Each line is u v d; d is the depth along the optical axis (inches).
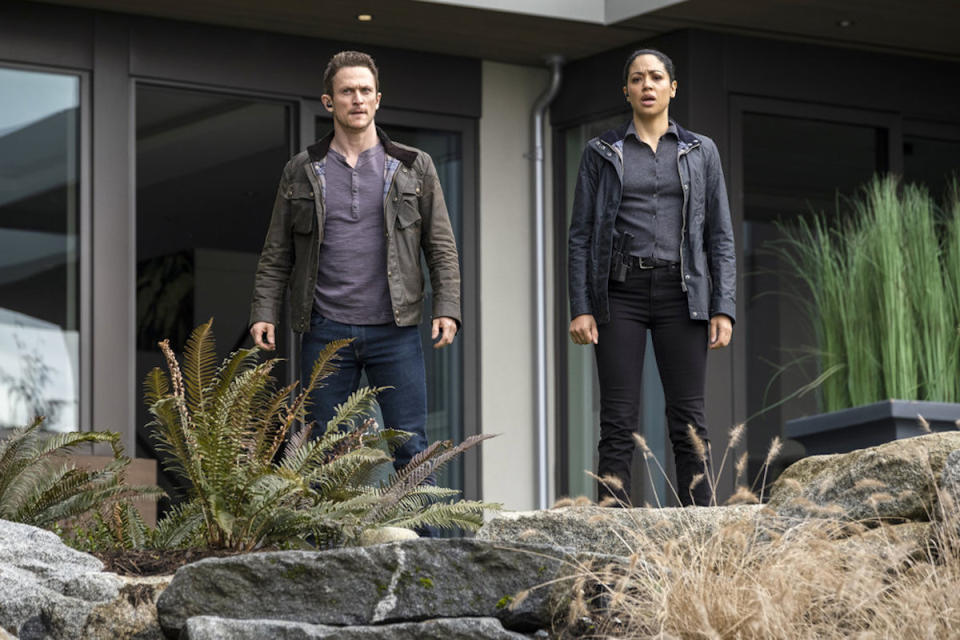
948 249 598.5
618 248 465.1
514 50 773.3
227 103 734.5
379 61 760.3
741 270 738.8
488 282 779.4
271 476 388.5
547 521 382.9
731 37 748.0
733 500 374.3
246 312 974.4
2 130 681.6
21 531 374.9
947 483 357.7
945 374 582.2
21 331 674.8
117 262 693.9
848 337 601.0
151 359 949.8
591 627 331.0
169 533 407.5
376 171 471.5
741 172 744.3
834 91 770.2
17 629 343.3
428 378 761.0
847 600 325.7
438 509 406.0
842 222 763.4
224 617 333.4
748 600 322.0
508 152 789.9
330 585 334.0
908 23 740.0
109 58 700.7
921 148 797.2
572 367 784.9
